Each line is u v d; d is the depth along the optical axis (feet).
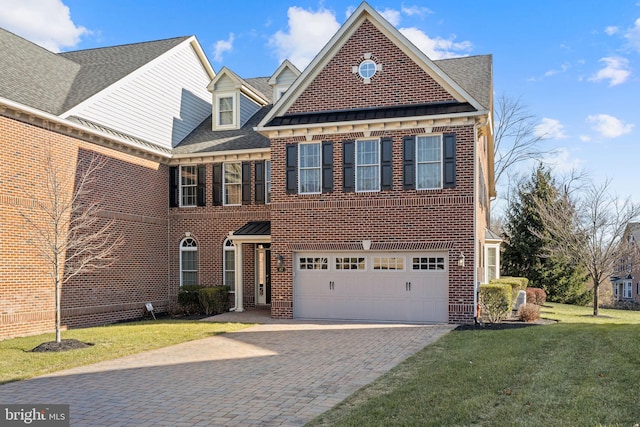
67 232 59.52
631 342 39.93
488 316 62.13
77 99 64.39
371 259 62.64
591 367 32.71
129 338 50.06
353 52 64.03
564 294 110.52
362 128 62.34
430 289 60.23
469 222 58.49
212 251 77.10
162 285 77.15
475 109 58.65
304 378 33.60
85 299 63.57
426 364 36.42
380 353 41.55
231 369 36.68
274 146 65.72
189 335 51.62
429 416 24.34
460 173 59.00
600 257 82.53
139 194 73.15
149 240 74.84
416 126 60.49
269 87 97.14
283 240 64.90
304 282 64.75
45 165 58.18
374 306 62.13
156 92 77.56
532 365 34.42
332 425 24.04
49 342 45.88
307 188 64.54
